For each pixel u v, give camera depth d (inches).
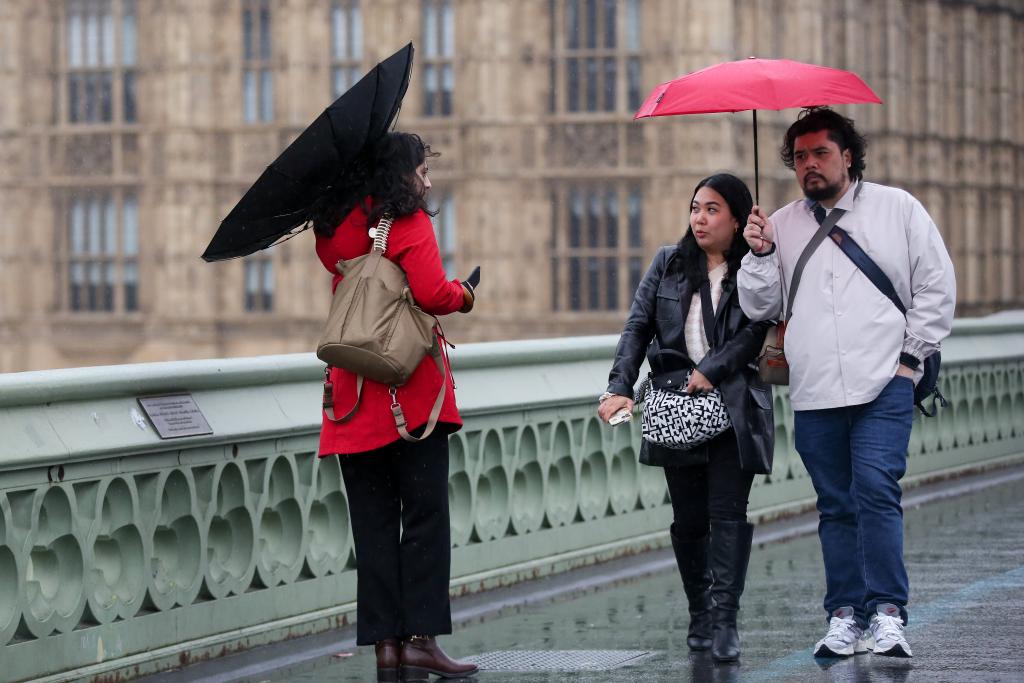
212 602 469.7
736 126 3014.3
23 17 3193.9
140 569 443.8
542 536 617.9
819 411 452.4
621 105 2987.2
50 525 418.9
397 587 437.7
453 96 3053.6
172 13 3154.5
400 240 419.2
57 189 3193.9
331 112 410.6
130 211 3184.1
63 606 422.6
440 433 432.1
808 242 451.8
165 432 445.7
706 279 463.5
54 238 3203.7
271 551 502.0
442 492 433.4
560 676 436.5
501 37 3014.3
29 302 3208.7
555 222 3009.4
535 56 3014.3
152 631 448.1
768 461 456.8
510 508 599.8
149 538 446.3
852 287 446.9
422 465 430.3
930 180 3757.4
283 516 504.4
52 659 415.2
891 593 443.8
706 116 2955.2
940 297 445.1
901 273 446.3
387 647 436.1
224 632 474.6
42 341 3206.2
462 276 3043.8
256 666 459.8
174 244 3164.4
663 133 2970.0
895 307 446.9
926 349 444.8
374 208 418.6
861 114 3575.3
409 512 433.7
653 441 460.8
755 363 462.6
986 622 497.4
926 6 3737.7
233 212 413.7
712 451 460.8
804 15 3203.7
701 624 474.0
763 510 762.8
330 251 428.5
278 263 3176.7
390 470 438.0
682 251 468.1
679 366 464.8
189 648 458.6
